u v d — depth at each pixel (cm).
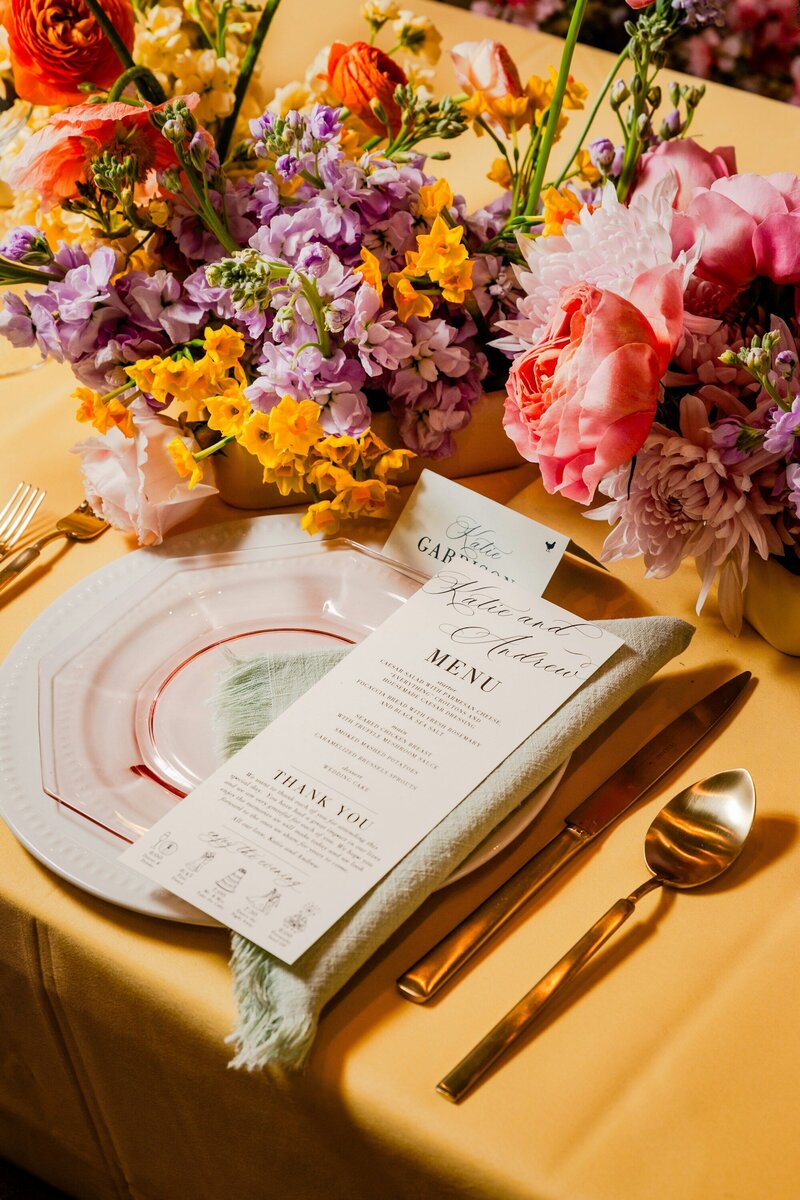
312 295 68
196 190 70
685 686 70
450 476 84
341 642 70
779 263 60
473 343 80
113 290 73
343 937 52
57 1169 81
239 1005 51
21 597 76
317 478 73
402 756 61
